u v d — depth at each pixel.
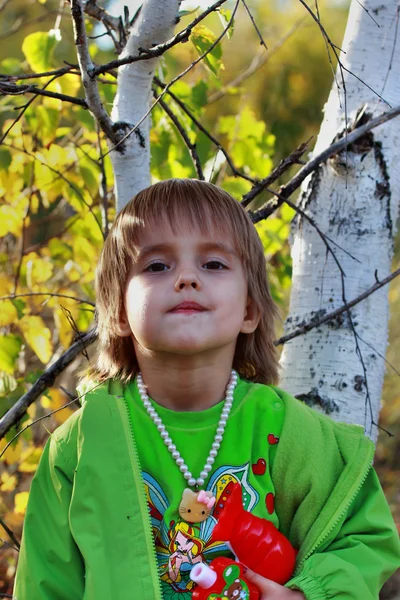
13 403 2.83
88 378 1.98
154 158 3.05
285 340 2.24
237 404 1.83
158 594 1.62
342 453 1.81
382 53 2.42
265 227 3.39
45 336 2.97
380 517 1.77
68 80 2.96
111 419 1.78
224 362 1.80
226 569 1.61
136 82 2.20
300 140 5.43
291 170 4.96
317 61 5.44
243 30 5.69
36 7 5.95
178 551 1.69
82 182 3.16
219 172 3.51
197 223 1.77
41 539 1.76
